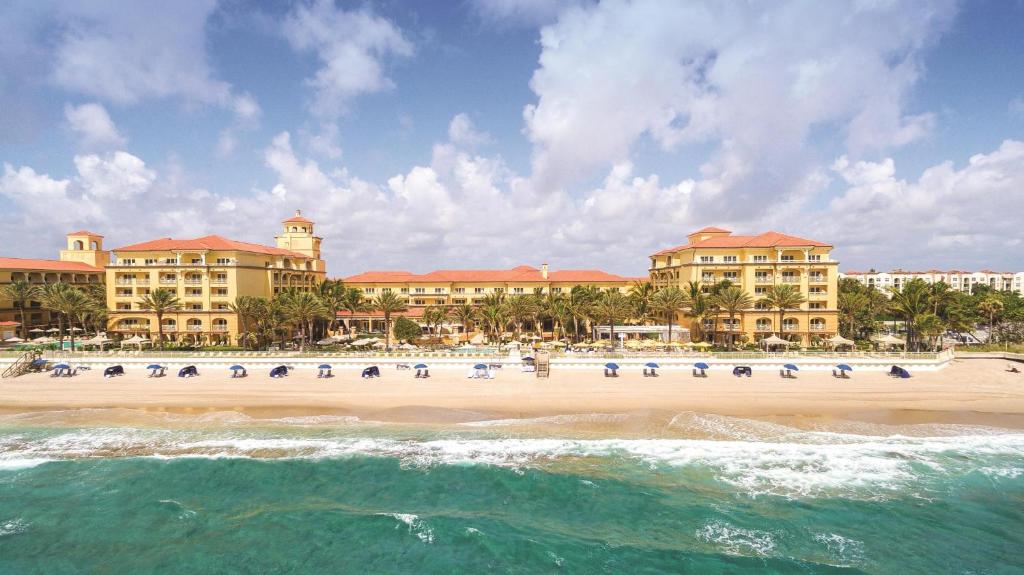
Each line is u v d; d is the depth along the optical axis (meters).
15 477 33.34
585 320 81.69
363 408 47.03
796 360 59.84
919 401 47.81
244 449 37.50
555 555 25.14
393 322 90.31
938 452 36.06
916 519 27.84
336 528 27.59
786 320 79.88
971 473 32.88
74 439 39.47
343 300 81.75
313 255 106.94
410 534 27.03
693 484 31.77
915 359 58.97
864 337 90.69
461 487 31.86
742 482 31.98
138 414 45.50
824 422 42.09
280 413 45.75
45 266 96.50
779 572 23.69
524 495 30.78
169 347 74.69
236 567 24.53
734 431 40.16
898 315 80.25
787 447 37.06
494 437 39.41
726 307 73.62
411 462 35.22
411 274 110.12
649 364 58.78
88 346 75.69
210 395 51.16
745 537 26.42
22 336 87.12
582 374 58.69
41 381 56.69
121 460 35.72
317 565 24.66
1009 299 91.31
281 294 80.88
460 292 106.00
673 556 24.92
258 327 83.81
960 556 24.72
